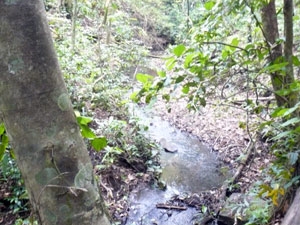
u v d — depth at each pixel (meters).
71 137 0.75
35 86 0.70
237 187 3.54
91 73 4.91
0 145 1.07
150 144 4.55
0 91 0.70
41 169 0.72
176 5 9.57
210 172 4.30
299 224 1.21
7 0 0.67
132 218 3.23
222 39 1.92
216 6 1.71
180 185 3.99
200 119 5.82
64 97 0.75
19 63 0.68
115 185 3.65
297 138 1.62
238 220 2.76
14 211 2.69
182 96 1.57
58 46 4.30
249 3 1.63
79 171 0.76
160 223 3.19
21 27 0.68
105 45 5.38
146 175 4.04
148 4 9.58
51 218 0.74
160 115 6.21
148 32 9.27
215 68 1.47
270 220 2.32
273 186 2.34
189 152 4.90
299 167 1.84
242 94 3.79
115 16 5.14
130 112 5.20
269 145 3.89
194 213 3.36
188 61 1.35
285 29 1.62
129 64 5.62
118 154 4.02
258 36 2.34
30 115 0.70
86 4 5.36
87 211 0.77
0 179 2.77
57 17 5.34
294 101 1.62
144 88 1.43
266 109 1.94
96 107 4.73
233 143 4.80
